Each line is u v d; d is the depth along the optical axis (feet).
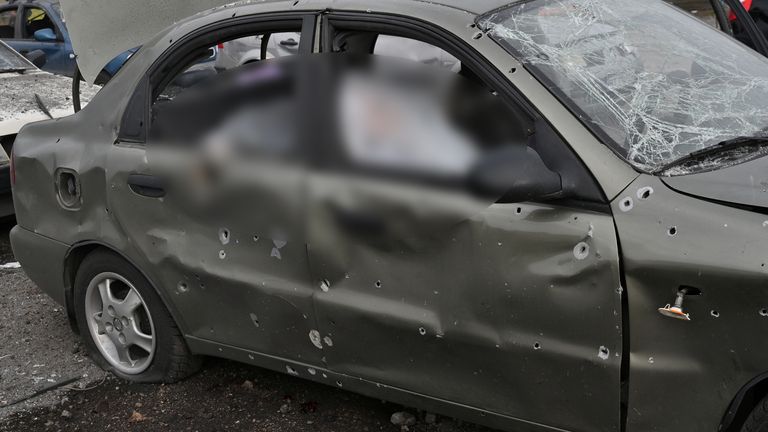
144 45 11.44
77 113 12.03
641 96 8.36
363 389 9.44
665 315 7.11
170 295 10.82
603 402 7.56
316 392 11.46
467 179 8.07
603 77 8.49
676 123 8.10
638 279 7.16
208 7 11.86
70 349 13.24
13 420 11.25
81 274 11.98
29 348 13.38
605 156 7.57
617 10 10.06
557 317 7.58
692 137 7.93
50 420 11.21
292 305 9.46
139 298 11.42
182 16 11.82
